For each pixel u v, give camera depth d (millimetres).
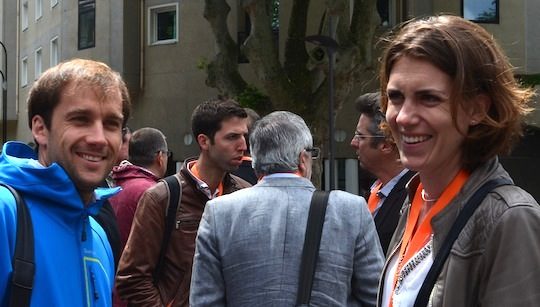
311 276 3051
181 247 4074
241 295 3072
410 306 2068
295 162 3291
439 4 20047
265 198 3191
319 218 3152
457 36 2000
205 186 4121
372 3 15938
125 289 4004
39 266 2324
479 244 1897
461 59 1977
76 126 2467
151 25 22844
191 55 22062
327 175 20094
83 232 2516
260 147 3303
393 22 20094
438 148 2031
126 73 22797
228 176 4559
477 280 1896
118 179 5184
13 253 2295
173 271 4070
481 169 2031
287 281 3045
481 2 20344
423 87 2000
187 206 4113
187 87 22125
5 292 2293
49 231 2391
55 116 2473
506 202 1886
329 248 3107
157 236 4047
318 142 16266
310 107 16297
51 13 28375
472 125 2035
